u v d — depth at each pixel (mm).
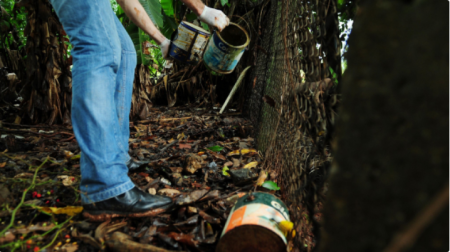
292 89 1458
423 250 392
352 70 501
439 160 393
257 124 2855
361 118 479
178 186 1861
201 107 5047
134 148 2688
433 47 402
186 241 1231
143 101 3896
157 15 3529
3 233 1209
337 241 522
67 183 1731
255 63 3750
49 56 3369
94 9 1377
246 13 3926
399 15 438
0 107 3688
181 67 5527
